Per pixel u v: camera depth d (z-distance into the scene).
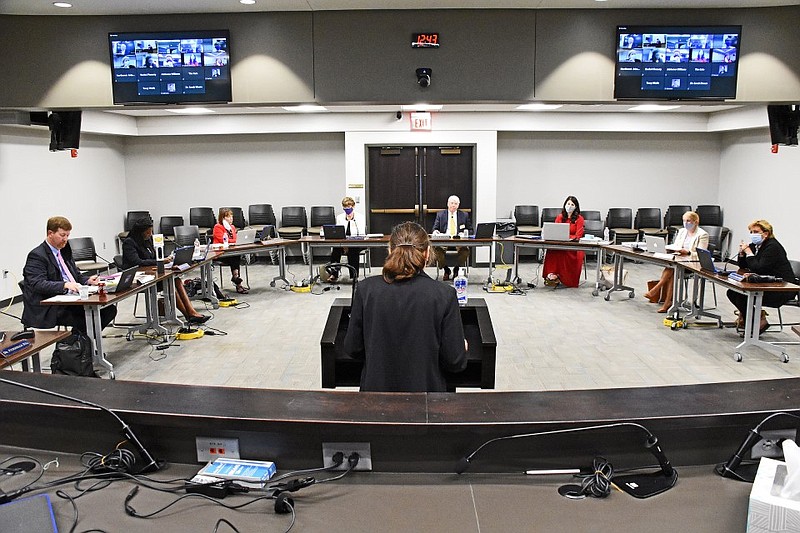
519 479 1.43
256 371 4.75
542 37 4.67
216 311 6.82
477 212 10.00
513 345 5.40
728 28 4.47
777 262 5.29
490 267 7.96
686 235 6.80
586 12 4.64
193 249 6.09
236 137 10.44
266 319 6.45
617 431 1.44
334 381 2.41
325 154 10.43
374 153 9.94
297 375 4.66
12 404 1.55
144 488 1.40
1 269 7.15
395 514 1.29
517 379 4.50
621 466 1.46
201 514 1.30
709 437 1.47
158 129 9.87
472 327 2.54
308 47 4.71
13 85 4.78
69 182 8.61
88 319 4.45
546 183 10.49
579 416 1.44
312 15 4.69
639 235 10.06
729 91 4.57
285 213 10.34
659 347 5.32
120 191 10.30
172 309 5.93
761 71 4.64
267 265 10.27
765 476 1.21
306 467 1.48
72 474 1.46
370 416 1.45
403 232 2.11
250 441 1.48
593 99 4.71
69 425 1.55
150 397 1.58
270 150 10.46
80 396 1.58
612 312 6.68
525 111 9.65
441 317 2.01
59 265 4.72
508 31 4.67
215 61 4.64
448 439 1.44
